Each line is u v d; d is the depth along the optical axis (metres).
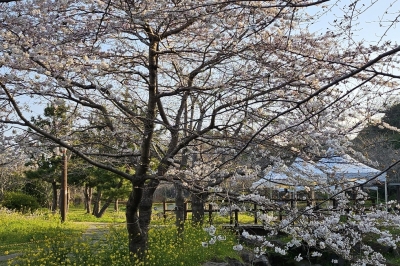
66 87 4.82
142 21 4.20
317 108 4.31
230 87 5.06
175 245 7.95
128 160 7.05
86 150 6.41
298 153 4.93
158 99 5.92
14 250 8.79
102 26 4.82
